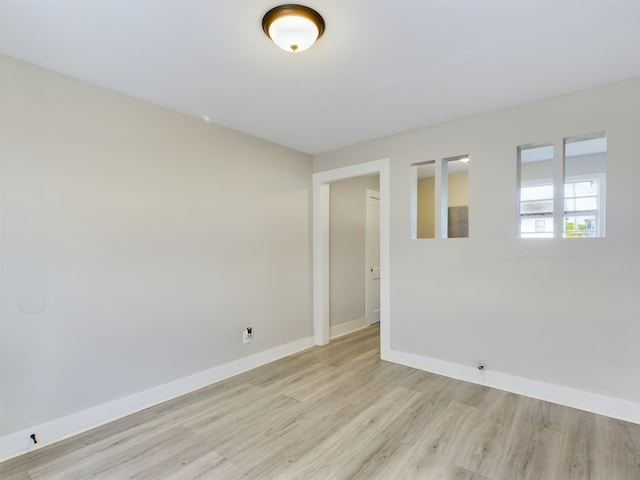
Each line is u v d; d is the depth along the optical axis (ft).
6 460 6.59
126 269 8.45
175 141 9.52
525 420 7.89
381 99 8.93
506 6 5.45
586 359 8.34
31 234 7.04
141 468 6.33
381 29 6.03
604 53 6.81
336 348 13.57
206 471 6.23
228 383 10.20
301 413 8.32
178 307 9.50
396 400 8.96
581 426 7.61
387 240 11.87
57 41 6.34
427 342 11.00
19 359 6.87
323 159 13.75
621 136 7.97
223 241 10.68
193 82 7.96
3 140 6.73
